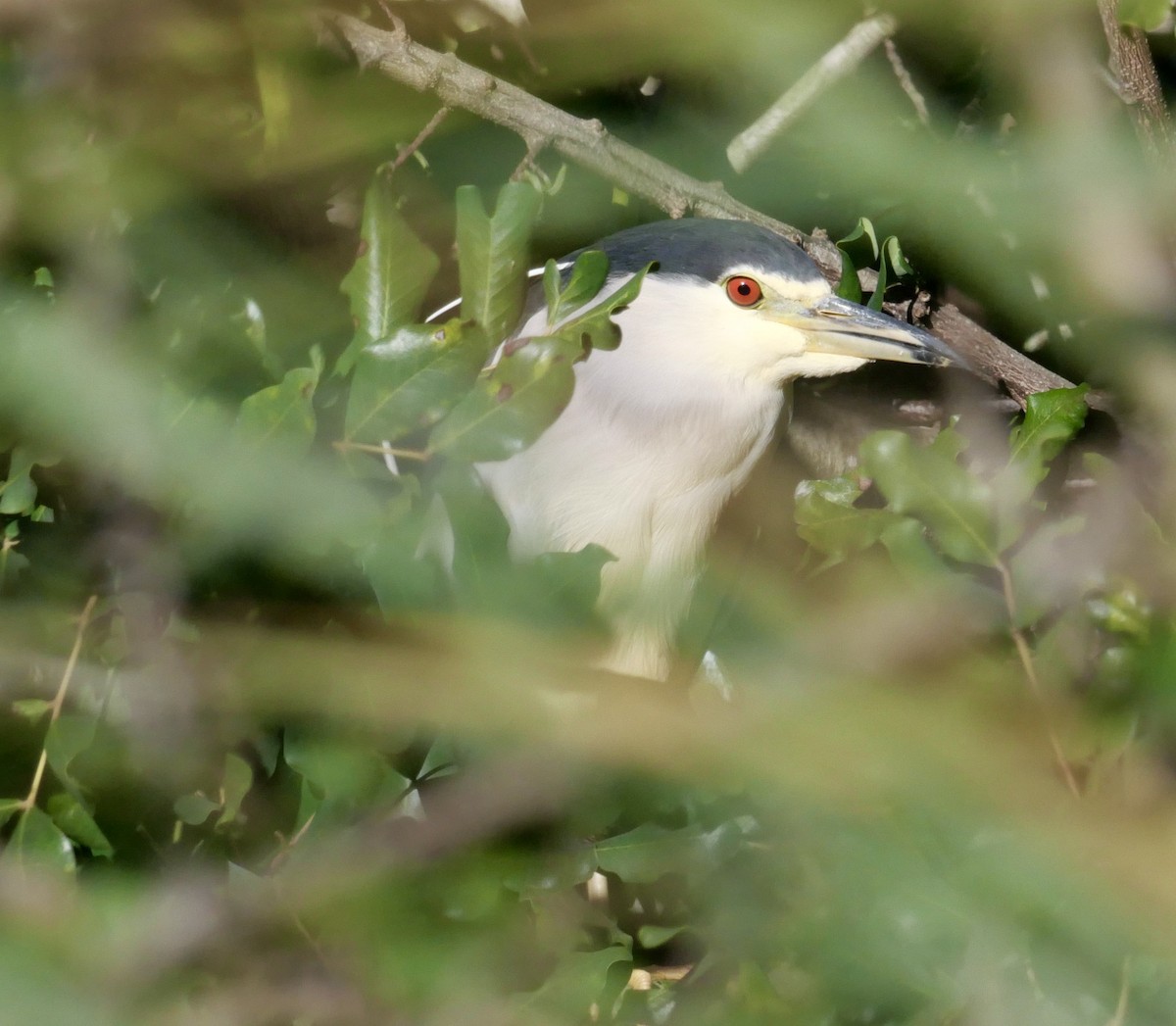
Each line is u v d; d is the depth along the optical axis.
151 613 3.84
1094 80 2.81
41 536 4.04
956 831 2.59
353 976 3.35
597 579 3.47
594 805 3.39
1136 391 3.40
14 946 3.14
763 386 4.80
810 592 4.01
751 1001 3.24
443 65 4.82
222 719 3.93
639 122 5.04
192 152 3.44
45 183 3.22
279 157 3.86
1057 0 2.77
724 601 4.82
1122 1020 2.47
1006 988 2.75
